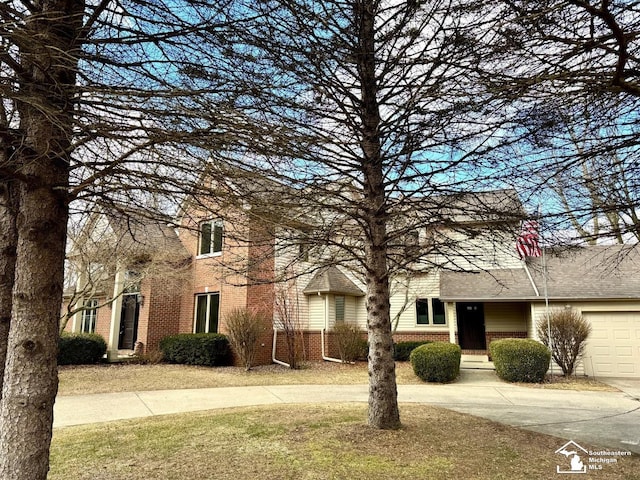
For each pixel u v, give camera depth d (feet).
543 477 14.24
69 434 19.36
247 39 11.05
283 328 47.21
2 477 8.84
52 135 9.50
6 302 11.51
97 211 13.06
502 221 15.71
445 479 13.83
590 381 36.83
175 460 15.71
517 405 26.78
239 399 28.48
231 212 12.28
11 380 9.26
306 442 17.53
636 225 13.20
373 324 19.80
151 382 34.58
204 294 48.62
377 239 19.63
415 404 26.48
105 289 45.60
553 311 42.16
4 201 11.38
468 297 43.68
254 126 9.06
